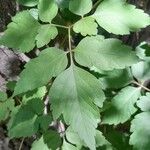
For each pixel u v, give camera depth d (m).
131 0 0.28
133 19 0.18
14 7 0.24
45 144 0.19
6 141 0.24
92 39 0.17
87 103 0.16
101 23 0.18
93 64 0.16
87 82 0.16
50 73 0.16
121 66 0.16
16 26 0.18
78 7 0.18
